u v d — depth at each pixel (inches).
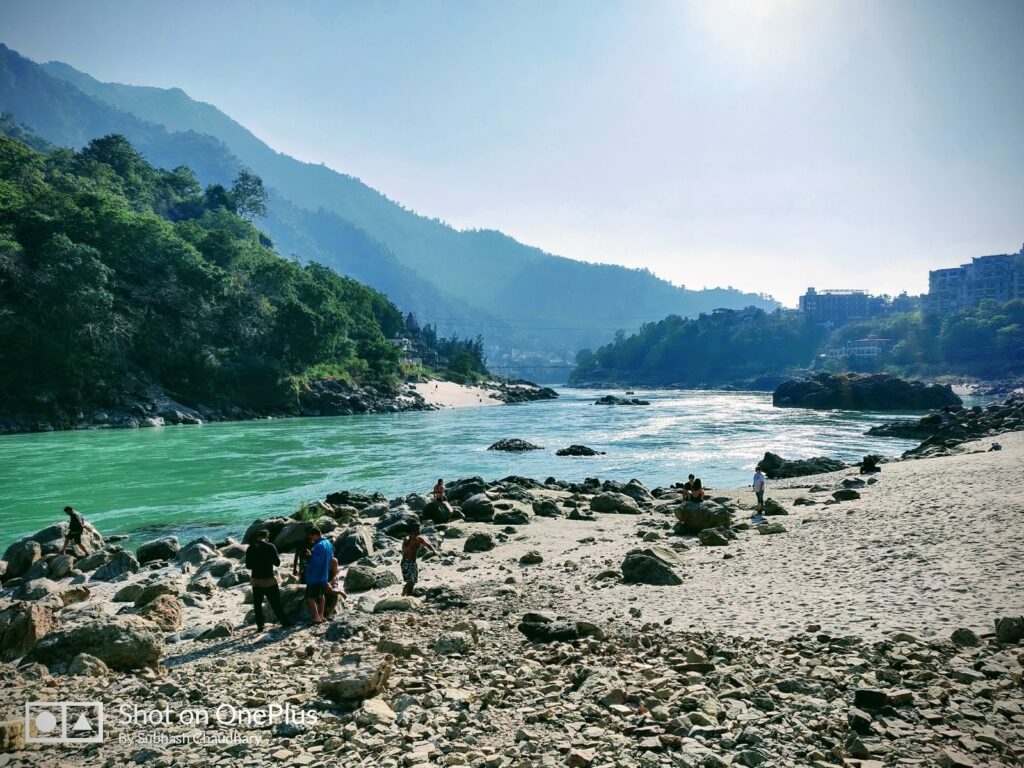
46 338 3058.6
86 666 409.1
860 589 518.3
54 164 5536.4
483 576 695.1
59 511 1247.5
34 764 289.3
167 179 7362.2
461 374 7691.9
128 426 3203.7
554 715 308.5
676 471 1776.6
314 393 4490.7
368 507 1175.6
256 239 7017.7
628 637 436.5
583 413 4475.9
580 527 1003.3
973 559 561.6
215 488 1493.6
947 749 257.0
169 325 3754.9
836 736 273.7
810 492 1217.4
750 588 557.3
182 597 650.2
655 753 264.7
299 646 463.5
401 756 275.4
